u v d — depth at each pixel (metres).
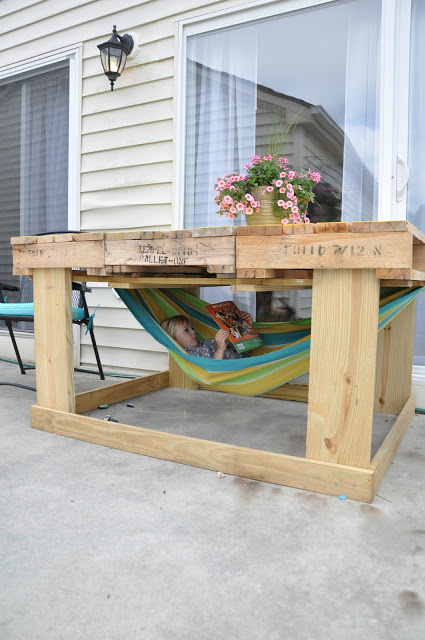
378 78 2.73
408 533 1.38
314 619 1.04
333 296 1.60
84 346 3.72
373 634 0.99
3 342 4.21
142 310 2.49
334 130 2.87
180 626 1.01
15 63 4.00
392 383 2.54
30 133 4.05
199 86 3.24
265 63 3.03
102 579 1.17
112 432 2.02
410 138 2.69
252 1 2.99
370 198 2.79
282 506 1.53
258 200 2.12
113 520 1.44
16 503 1.54
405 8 2.64
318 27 2.87
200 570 1.20
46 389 2.26
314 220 2.92
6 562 1.23
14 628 1.01
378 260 1.49
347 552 1.28
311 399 1.66
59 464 1.85
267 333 2.72
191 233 1.77
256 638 0.98
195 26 3.20
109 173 3.55
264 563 1.23
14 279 4.19
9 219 4.21
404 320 2.49
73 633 0.99
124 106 3.45
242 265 1.70
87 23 3.58
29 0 3.85
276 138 3.04
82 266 2.05
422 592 1.12
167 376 3.20
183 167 3.28
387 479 1.74
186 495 1.60
